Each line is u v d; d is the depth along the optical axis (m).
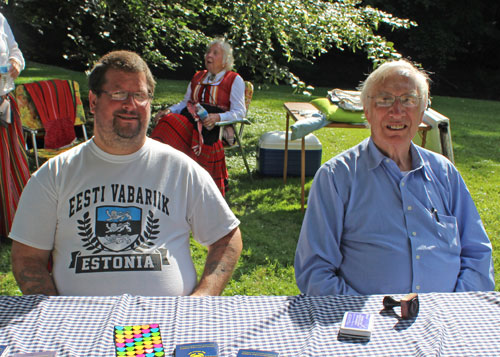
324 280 2.01
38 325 1.46
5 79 3.50
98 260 1.91
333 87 19.05
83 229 1.94
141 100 1.97
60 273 1.92
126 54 2.02
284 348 1.38
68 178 1.98
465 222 2.17
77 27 6.97
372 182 2.08
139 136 1.99
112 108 1.94
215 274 2.06
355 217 2.07
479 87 19.89
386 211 2.06
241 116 4.82
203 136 4.56
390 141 2.11
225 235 2.15
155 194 2.01
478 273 2.10
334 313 1.55
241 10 6.50
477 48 19.91
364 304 1.61
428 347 1.37
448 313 1.55
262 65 6.77
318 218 2.10
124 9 6.88
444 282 2.04
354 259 2.08
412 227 2.04
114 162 2.00
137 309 1.56
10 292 3.10
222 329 1.46
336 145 7.27
